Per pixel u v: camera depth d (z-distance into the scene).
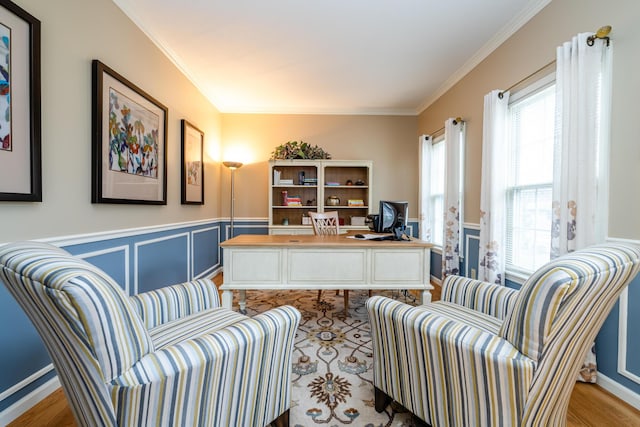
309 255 2.29
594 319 0.96
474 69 2.99
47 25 1.51
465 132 3.17
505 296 1.49
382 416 1.37
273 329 1.15
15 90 1.33
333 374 1.72
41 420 1.34
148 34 2.44
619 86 1.55
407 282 2.33
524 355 0.91
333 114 4.54
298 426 1.31
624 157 1.52
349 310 2.80
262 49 2.78
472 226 3.02
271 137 4.50
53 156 1.56
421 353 1.15
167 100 2.79
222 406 1.00
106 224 1.95
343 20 2.34
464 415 1.03
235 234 4.52
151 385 0.81
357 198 4.61
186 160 3.16
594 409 1.44
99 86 1.83
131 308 0.86
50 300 0.69
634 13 1.48
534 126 2.27
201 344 0.94
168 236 2.79
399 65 3.10
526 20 2.24
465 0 2.11
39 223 1.48
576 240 1.68
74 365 0.78
